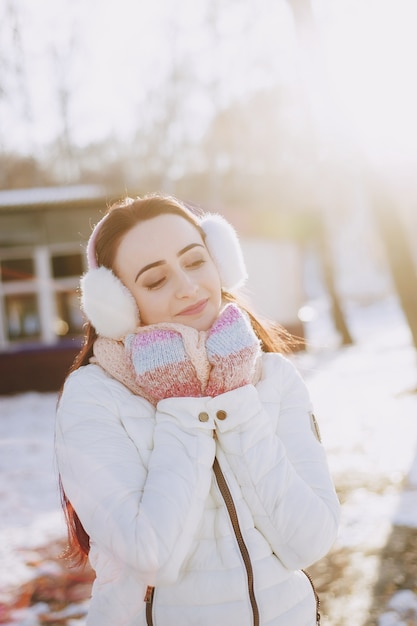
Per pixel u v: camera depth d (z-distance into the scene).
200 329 1.70
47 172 17.09
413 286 9.64
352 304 42.19
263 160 22.84
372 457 6.50
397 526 4.56
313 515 1.54
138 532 1.43
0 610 3.79
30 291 13.99
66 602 3.91
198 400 1.58
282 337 2.19
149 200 1.72
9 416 11.46
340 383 12.02
